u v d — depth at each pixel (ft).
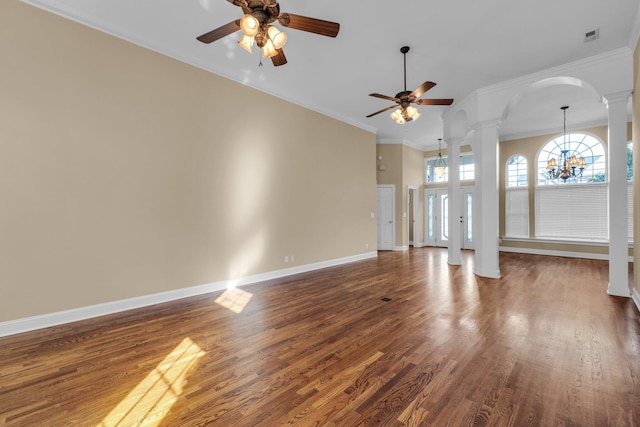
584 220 23.36
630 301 12.16
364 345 8.43
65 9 9.98
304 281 15.88
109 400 6.03
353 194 22.13
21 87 9.32
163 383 6.63
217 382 6.66
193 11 10.33
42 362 7.53
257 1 7.48
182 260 12.91
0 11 9.04
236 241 14.83
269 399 6.06
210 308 11.60
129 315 10.82
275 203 16.63
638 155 11.66
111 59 11.00
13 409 5.75
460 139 20.36
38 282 9.61
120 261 11.23
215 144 14.01
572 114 21.40
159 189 12.21
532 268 19.24
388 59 13.51
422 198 31.68
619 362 7.39
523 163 26.23
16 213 9.26
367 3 9.95
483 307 11.59
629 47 12.21
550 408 5.70
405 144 28.84
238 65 14.03
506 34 11.64
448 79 15.44
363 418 5.47
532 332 9.21
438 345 8.39
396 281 15.87
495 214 16.39
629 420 5.34
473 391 6.28
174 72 12.66
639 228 11.59
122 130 11.25
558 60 13.51
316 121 19.16
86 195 10.47
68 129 10.11
